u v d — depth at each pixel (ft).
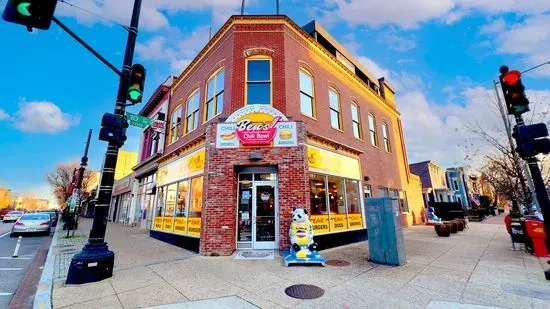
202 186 32.17
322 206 33.40
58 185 174.19
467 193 110.42
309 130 35.22
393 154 60.80
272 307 14.05
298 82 36.47
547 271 18.28
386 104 63.26
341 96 45.93
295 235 23.95
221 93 36.68
